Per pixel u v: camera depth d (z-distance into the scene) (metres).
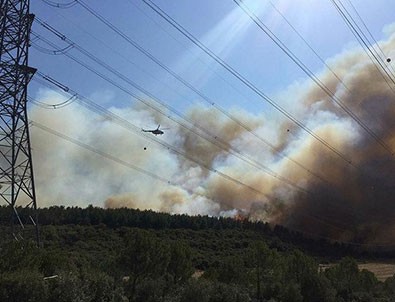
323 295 75.25
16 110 45.38
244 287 69.25
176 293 57.00
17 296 34.41
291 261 79.88
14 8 45.06
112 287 42.88
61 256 45.03
